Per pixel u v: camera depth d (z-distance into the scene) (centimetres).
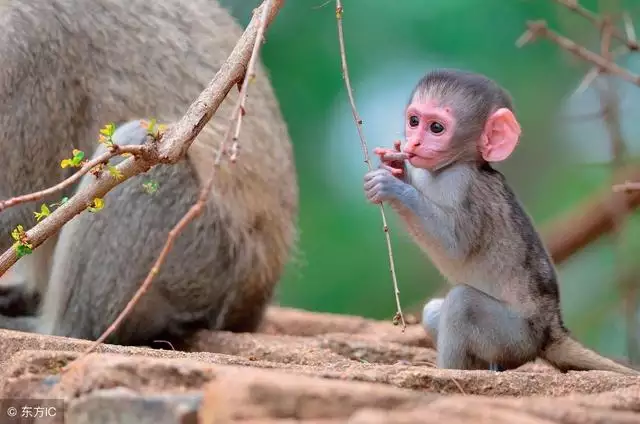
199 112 740
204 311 1126
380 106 1903
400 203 850
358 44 1927
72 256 1086
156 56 1164
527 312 863
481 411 531
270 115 1202
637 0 1652
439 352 872
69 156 1152
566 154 1834
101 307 1081
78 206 752
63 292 1095
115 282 1077
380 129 1891
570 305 1711
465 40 1925
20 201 693
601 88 1378
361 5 1934
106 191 752
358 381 673
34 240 755
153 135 727
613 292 1655
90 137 1159
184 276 1100
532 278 870
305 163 1895
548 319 873
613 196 1451
